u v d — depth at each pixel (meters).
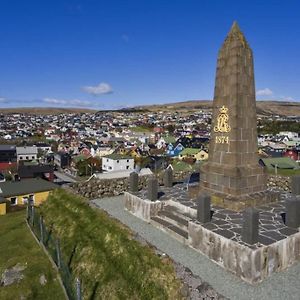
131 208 14.67
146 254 9.65
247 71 12.99
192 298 7.43
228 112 13.05
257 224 8.88
